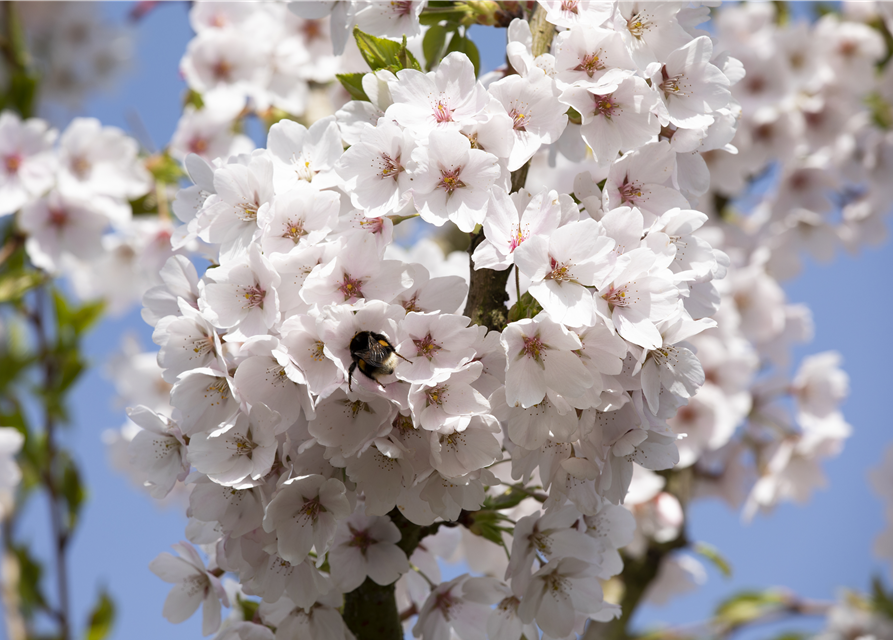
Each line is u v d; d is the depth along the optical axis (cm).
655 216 114
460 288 112
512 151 113
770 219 217
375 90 115
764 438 194
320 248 111
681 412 174
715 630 185
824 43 204
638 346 112
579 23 113
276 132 115
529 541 116
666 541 168
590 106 114
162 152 170
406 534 117
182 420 114
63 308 164
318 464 112
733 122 116
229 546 113
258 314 112
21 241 164
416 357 111
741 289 201
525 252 110
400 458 111
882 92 217
